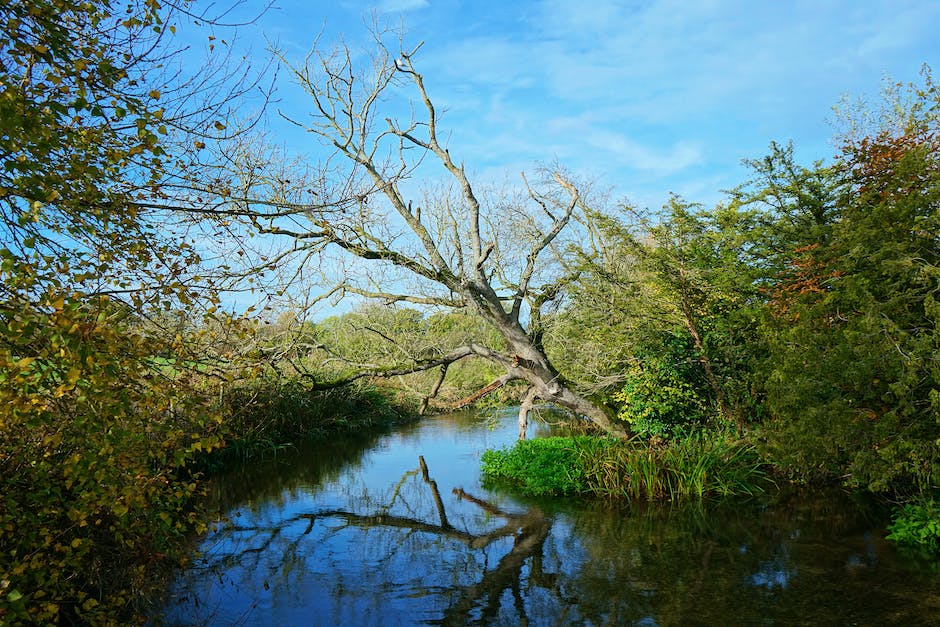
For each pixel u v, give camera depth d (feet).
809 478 43.06
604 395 58.08
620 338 53.88
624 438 51.24
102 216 16.16
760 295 50.06
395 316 57.52
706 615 24.27
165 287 17.26
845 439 31.32
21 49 14.37
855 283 32.12
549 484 45.01
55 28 15.25
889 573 27.58
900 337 30.22
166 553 24.52
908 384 29.73
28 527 18.20
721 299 51.49
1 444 17.66
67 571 20.67
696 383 52.80
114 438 15.23
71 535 19.85
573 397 54.60
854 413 31.94
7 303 14.32
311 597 27.02
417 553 33.01
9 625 15.44
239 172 24.76
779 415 37.09
